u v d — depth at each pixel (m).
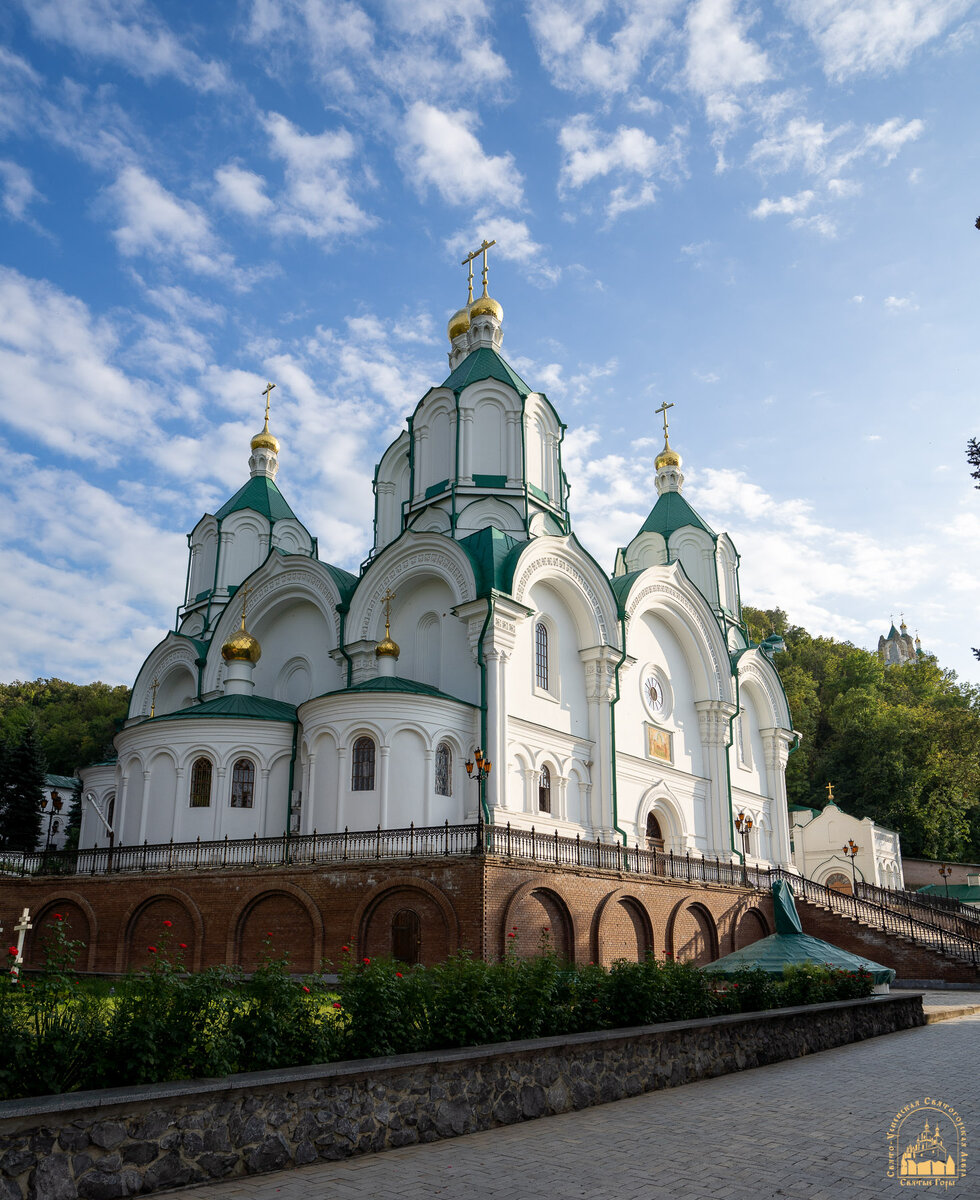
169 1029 9.09
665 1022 14.25
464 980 12.30
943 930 35.06
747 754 46.62
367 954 23.50
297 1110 9.16
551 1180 8.63
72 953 9.91
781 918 32.12
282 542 45.97
